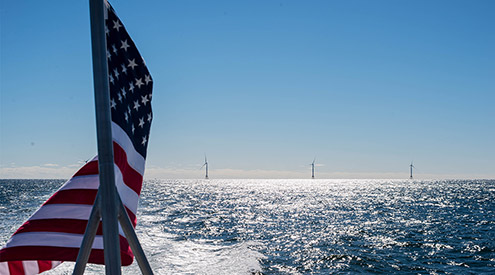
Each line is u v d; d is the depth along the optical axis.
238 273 20.98
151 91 4.43
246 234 37.75
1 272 4.09
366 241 34.53
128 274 19.00
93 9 2.98
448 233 39.81
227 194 127.00
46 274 19.00
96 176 4.25
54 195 4.19
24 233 4.04
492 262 26.45
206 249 28.23
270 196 115.38
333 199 100.12
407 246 32.09
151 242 30.16
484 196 114.38
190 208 68.00
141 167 4.20
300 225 45.75
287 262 25.58
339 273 23.30
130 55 4.25
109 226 2.87
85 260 2.90
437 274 23.41
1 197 90.19
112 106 3.86
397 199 100.12
